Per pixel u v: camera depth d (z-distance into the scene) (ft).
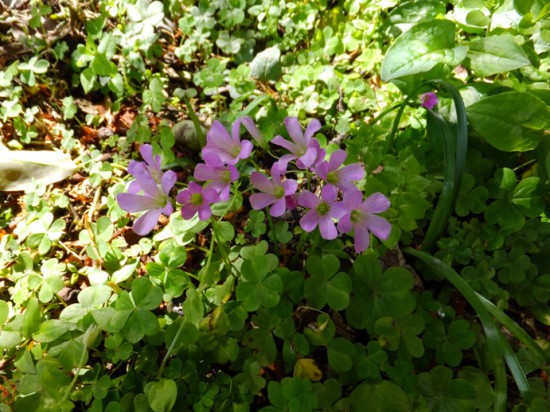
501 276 0.53
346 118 0.67
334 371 0.48
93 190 0.65
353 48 0.76
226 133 0.44
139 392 0.45
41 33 0.76
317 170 0.41
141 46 0.75
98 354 0.48
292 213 0.60
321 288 0.48
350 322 0.48
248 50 0.79
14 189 0.62
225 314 0.48
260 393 0.48
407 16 0.74
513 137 0.53
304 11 0.80
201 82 0.71
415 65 0.57
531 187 0.54
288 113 0.70
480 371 0.47
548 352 0.49
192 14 0.78
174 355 0.48
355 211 0.42
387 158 0.56
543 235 0.55
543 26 0.64
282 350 0.49
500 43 0.57
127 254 0.57
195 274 0.57
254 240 0.59
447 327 0.51
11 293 0.54
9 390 0.47
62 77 0.75
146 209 0.43
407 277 0.48
